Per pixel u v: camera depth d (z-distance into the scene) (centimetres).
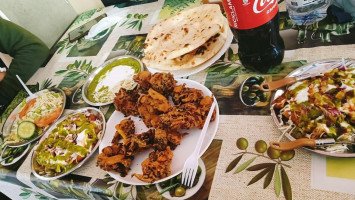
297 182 77
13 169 129
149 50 143
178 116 97
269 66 105
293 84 93
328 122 78
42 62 195
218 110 103
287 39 116
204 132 94
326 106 80
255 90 104
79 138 119
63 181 110
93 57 173
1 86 192
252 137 93
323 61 94
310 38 111
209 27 129
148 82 120
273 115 90
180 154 97
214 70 123
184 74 125
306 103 84
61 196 130
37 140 138
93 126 122
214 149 95
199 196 85
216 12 135
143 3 195
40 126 142
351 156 72
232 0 84
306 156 81
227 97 109
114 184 99
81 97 149
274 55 102
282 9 130
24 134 139
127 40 169
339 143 75
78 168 112
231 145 94
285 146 80
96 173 107
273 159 85
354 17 107
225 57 126
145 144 98
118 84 141
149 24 171
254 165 86
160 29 154
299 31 116
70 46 196
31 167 122
